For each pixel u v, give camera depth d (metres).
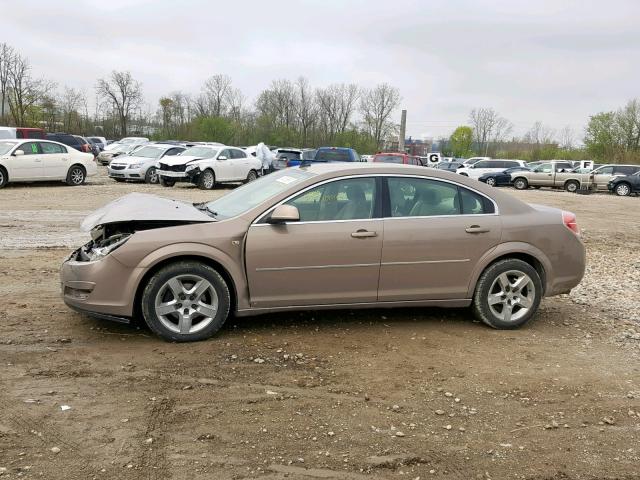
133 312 4.83
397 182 5.40
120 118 63.97
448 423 3.75
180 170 21.39
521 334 5.60
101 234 5.36
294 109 67.00
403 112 55.28
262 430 3.53
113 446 3.27
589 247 11.84
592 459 3.40
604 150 63.06
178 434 3.44
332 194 5.24
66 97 58.94
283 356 4.73
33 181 19.64
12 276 6.96
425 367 4.66
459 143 78.62
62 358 4.48
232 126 62.88
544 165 34.62
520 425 3.78
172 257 4.83
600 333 5.77
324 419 3.71
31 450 3.18
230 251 4.95
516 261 5.60
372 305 5.34
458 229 5.41
